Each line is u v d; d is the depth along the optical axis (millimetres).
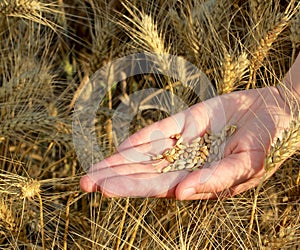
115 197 828
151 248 851
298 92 845
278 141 743
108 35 977
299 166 912
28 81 956
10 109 916
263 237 839
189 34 933
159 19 1051
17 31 1042
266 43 892
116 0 1061
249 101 852
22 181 799
